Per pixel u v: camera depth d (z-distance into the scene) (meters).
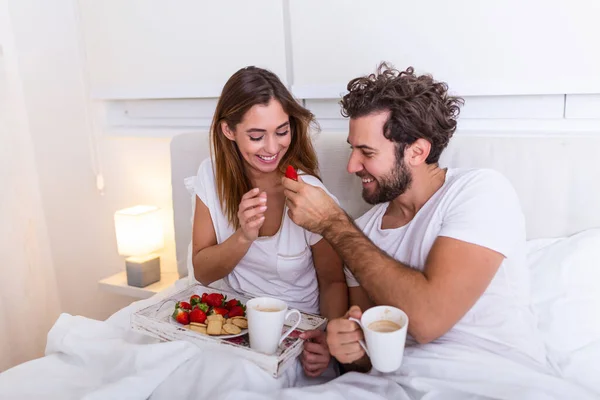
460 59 1.53
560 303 1.25
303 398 0.97
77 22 2.12
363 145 1.16
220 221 1.44
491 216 1.09
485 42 1.49
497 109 1.56
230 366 1.04
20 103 2.03
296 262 1.38
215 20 1.87
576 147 1.36
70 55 2.15
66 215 2.27
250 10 1.80
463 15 1.50
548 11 1.40
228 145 1.37
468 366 1.03
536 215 1.41
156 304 1.27
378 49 1.62
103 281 2.09
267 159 1.31
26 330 2.04
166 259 2.21
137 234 1.98
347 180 1.59
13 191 1.98
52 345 1.23
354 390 1.01
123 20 2.04
